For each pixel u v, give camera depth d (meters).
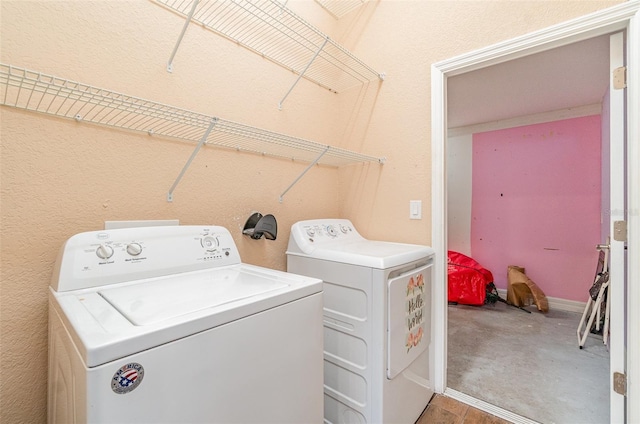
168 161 1.34
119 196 1.20
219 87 1.53
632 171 1.28
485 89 2.78
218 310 0.75
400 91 1.96
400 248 1.68
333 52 2.21
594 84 2.66
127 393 0.59
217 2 1.50
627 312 1.35
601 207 3.01
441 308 1.78
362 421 1.35
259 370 0.83
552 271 3.47
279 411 0.89
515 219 3.73
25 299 0.99
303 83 2.01
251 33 1.67
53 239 1.04
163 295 0.89
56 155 1.04
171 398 0.65
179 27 1.37
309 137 2.05
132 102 1.08
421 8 1.87
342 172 2.27
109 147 1.17
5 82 0.91
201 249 1.25
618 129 1.37
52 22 1.03
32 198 1.00
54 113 1.04
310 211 2.06
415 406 1.56
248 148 1.64
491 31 1.62
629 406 1.30
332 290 1.51
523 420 1.57
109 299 0.85
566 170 3.37
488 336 2.64
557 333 2.69
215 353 0.73
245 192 1.65
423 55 1.86
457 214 4.19
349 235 2.01
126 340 0.59
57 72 1.04
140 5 1.25
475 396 1.77
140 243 1.10
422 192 1.86
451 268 3.63
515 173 3.71
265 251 1.75
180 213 1.38
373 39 2.09
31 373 1.00
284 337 0.91
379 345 1.29
